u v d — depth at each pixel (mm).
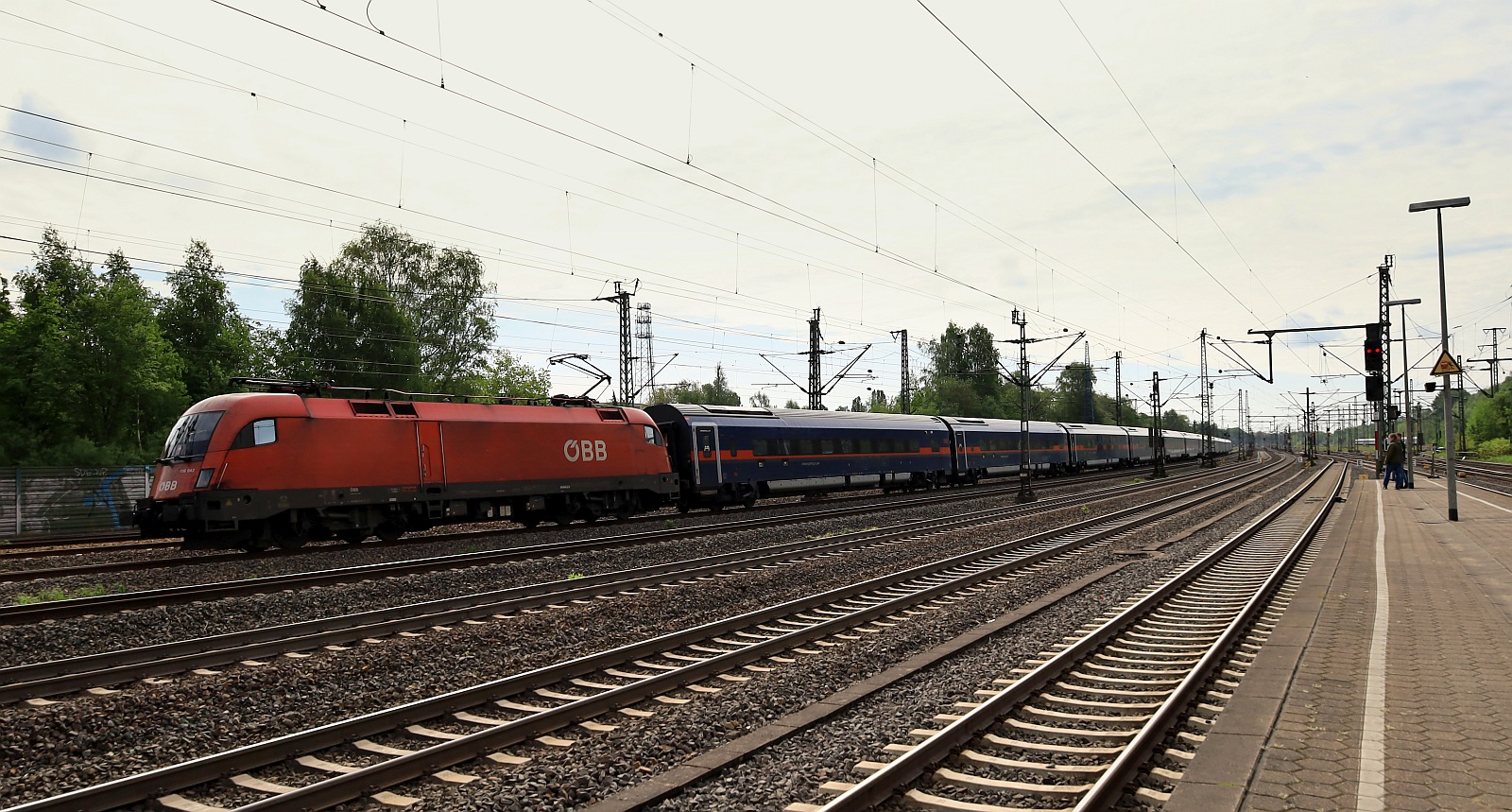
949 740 7172
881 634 12203
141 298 44906
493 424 25281
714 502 34969
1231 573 17625
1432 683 8414
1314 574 15945
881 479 43281
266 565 18812
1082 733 7672
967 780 6582
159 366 43375
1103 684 9516
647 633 12586
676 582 16562
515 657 11203
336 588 15180
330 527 22172
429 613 12828
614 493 29312
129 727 8273
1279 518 29438
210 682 9617
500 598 14461
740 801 6469
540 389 63188
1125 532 25484
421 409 23969
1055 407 105375
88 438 40625
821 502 39594
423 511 23859
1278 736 6941
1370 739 6820
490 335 56875
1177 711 7836
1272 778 6066
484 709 8859
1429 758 6422
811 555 20484
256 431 20641
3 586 16281
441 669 10609
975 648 11570
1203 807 5598
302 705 9156
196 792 6738
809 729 8188
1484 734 6926
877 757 7223
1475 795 5727
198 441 20500
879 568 18516
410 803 6496
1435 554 18172
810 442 38938
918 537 24219
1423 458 99125
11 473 31562
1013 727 7898
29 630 11891
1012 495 41406
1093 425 71688
